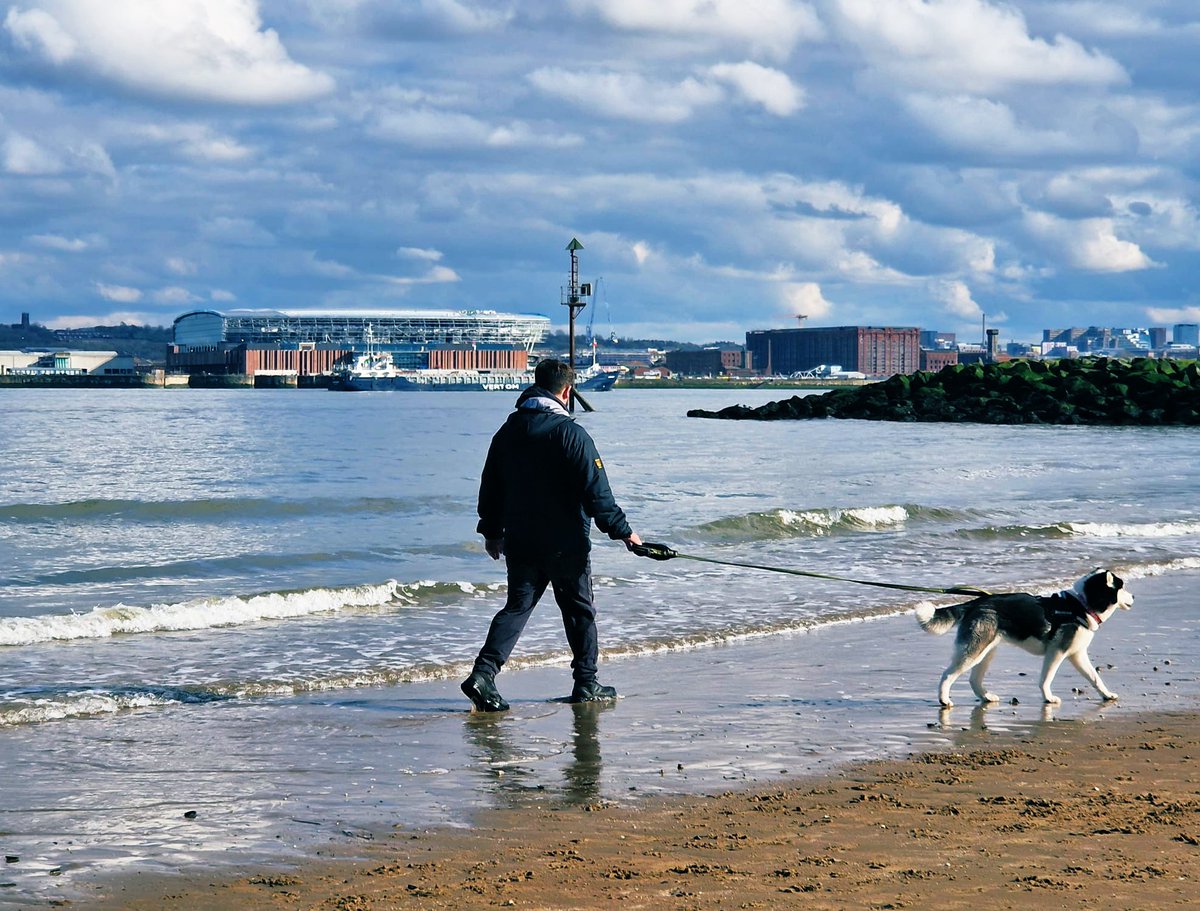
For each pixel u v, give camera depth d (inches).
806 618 452.4
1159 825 210.8
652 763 262.1
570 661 379.9
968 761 261.7
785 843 203.9
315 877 189.9
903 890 178.9
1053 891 177.3
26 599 483.5
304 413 3459.6
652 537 673.6
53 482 1075.3
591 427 2524.6
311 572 560.4
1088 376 2819.9
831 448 1668.3
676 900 176.6
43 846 206.5
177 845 207.0
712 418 3176.7
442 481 1082.1
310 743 280.7
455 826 217.2
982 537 690.2
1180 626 430.6
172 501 836.6
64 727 295.6
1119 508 844.6
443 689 343.3
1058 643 319.9
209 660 376.2
